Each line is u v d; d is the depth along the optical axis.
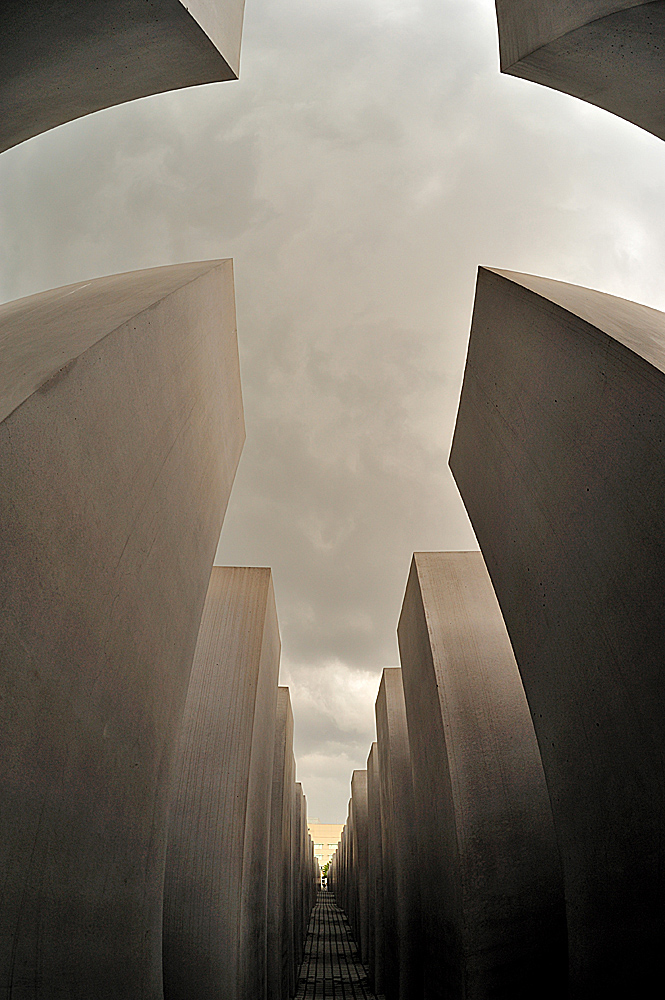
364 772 25.73
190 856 8.96
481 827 8.91
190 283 5.08
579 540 5.31
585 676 5.53
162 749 5.29
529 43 4.85
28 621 3.10
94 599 3.84
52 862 3.45
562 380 5.12
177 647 5.64
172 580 5.41
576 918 6.01
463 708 9.63
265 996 12.16
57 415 3.26
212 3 4.68
